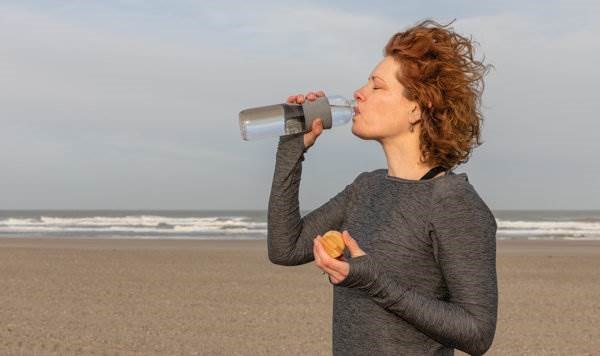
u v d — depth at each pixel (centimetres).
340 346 179
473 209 169
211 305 1091
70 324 918
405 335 170
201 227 5088
